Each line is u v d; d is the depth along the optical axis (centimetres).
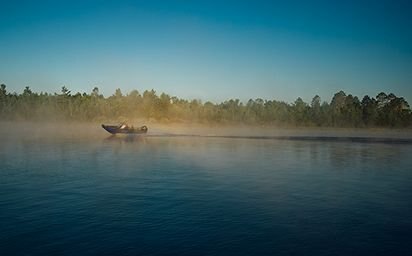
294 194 3466
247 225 2517
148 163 5516
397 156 6844
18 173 4441
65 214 2716
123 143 9219
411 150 8131
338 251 2114
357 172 4844
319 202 3173
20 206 2923
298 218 2694
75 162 5484
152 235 2302
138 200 3152
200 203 3077
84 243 2169
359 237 2323
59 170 4703
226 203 3091
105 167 5028
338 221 2638
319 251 2109
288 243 2209
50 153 6569
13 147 7519
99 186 3728
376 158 6506
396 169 5141
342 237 2320
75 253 2036
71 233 2323
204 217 2681
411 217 2748
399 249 2153
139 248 2105
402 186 3900
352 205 3077
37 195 3297
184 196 3319
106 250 2073
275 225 2527
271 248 2134
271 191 3581
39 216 2661
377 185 3947
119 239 2230
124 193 3412
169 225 2492
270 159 6219
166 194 3397
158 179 4169
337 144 9750
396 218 2723
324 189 3712
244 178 4300
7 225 2464
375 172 4856
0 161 5466
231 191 3566
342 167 5312
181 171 4772
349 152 7588
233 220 2622
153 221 2572
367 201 3219
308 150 7969
